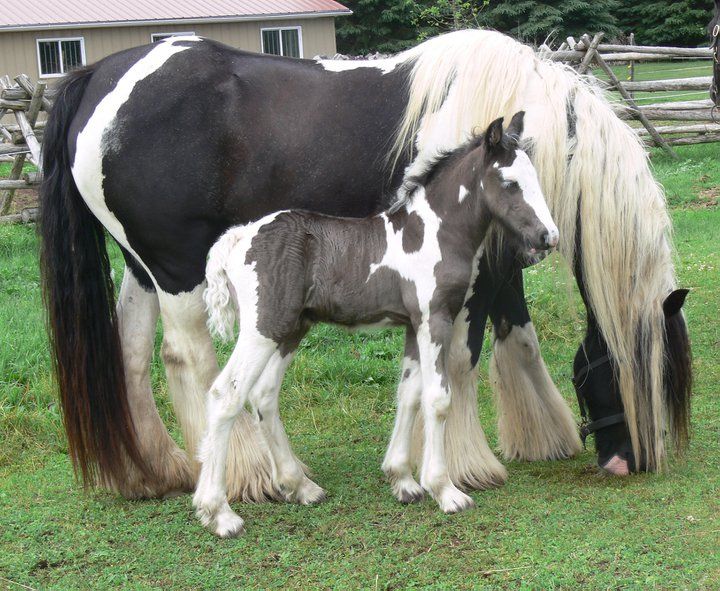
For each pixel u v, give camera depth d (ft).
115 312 12.66
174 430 16.03
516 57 12.01
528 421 13.48
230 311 11.54
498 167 10.39
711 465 12.44
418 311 11.22
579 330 19.84
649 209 11.46
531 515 11.18
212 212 12.28
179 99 12.07
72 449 12.49
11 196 32.42
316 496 12.19
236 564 10.48
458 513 11.37
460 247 11.07
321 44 69.67
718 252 24.64
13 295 22.67
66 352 12.37
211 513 11.23
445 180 11.10
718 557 9.76
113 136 12.10
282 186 12.20
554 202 11.52
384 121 12.14
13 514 12.26
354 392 17.34
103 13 62.69
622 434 12.17
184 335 12.62
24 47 60.59
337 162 12.12
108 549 11.09
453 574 9.84
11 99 30.17
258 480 12.51
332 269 11.35
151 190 12.09
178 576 10.26
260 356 11.20
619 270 11.37
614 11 86.17
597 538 10.39
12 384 17.01
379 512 11.65
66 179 12.53
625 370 11.51
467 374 12.16
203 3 66.85
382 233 11.39
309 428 15.72
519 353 13.30
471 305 11.78
